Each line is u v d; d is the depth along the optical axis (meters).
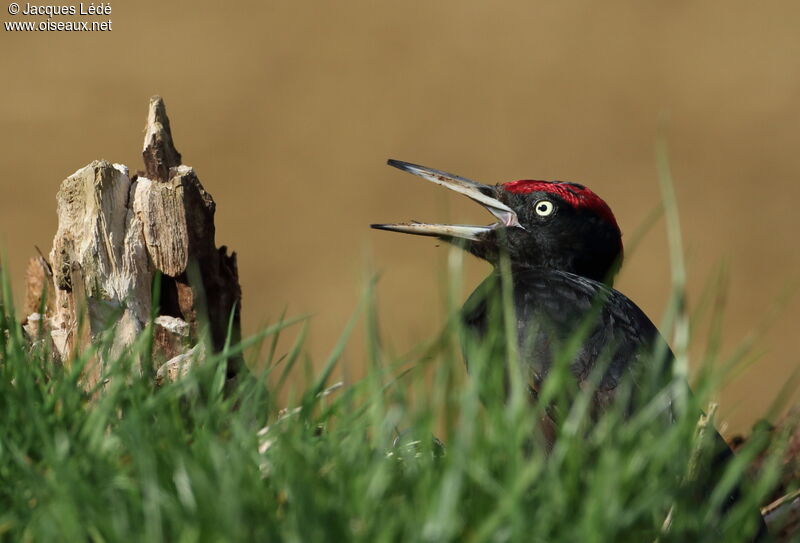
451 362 5.93
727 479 5.89
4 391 6.61
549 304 9.69
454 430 5.86
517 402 5.95
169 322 8.73
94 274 8.80
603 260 11.27
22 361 6.78
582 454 5.79
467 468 5.55
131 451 5.82
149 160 9.22
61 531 5.28
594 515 5.27
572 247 11.15
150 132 9.23
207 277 9.17
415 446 6.18
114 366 6.85
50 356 7.97
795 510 8.38
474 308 10.05
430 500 5.41
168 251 8.94
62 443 5.99
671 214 6.00
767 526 8.33
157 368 8.59
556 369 6.13
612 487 5.46
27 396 6.25
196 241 9.00
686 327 5.94
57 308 8.89
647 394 6.56
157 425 6.34
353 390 6.41
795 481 9.02
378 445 6.04
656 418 6.33
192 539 5.17
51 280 9.29
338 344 6.66
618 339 9.26
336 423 6.53
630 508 5.63
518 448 5.70
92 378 8.05
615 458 5.58
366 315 6.46
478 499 5.58
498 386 6.11
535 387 9.15
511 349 6.55
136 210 8.93
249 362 7.00
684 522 5.73
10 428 6.34
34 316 9.01
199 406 6.93
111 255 8.86
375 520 5.43
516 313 9.70
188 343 8.73
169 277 9.03
